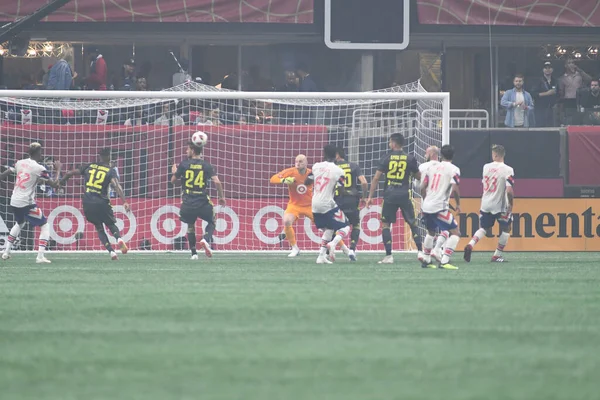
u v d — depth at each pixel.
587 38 86.44
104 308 32.19
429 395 18.64
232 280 43.16
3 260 58.59
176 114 71.94
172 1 82.75
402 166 54.97
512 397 18.41
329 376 20.64
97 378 20.52
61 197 70.00
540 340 25.45
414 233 55.59
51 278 44.47
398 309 31.88
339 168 54.78
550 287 40.12
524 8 84.81
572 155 73.25
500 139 72.44
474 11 84.50
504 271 49.53
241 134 72.00
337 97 66.19
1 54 82.50
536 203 71.94
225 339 25.58
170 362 22.31
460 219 71.31
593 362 22.28
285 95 65.50
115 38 84.56
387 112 76.06
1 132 70.62
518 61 87.00
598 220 72.19
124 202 57.88
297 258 61.53
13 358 22.94
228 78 82.00
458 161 71.88
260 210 71.44
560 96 81.94
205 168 58.38
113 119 71.69
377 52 86.12
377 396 18.55
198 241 70.50
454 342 25.08
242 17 83.06
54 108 69.75
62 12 82.19
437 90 86.69
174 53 85.62
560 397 18.42
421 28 84.25
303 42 85.75
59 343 25.06
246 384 19.80
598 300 34.94
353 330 27.19
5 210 69.75
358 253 69.75
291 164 72.50
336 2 83.12
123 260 59.00
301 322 28.78
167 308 32.16
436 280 43.47
